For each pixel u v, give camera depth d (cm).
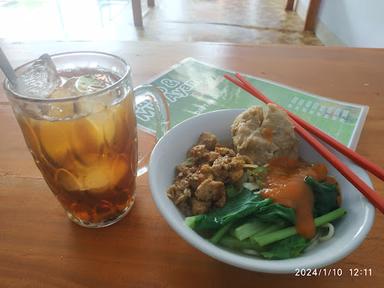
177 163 55
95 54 52
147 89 60
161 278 44
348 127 70
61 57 52
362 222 41
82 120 41
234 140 57
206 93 83
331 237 44
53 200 55
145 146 66
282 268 36
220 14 300
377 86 85
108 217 51
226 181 51
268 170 52
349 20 217
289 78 88
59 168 45
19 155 64
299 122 59
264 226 46
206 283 43
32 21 281
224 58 98
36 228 50
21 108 41
